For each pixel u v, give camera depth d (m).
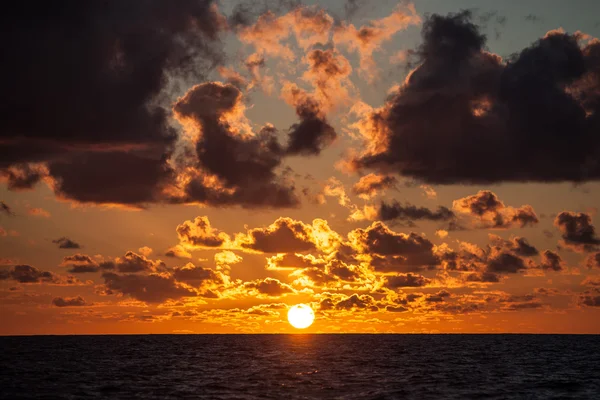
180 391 75.19
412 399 69.56
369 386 80.50
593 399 71.31
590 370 107.94
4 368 106.75
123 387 79.19
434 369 107.25
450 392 75.69
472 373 100.44
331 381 86.06
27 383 83.81
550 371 105.44
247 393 73.44
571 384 85.25
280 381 85.94
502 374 99.19
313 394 72.69
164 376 93.44
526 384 85.06
